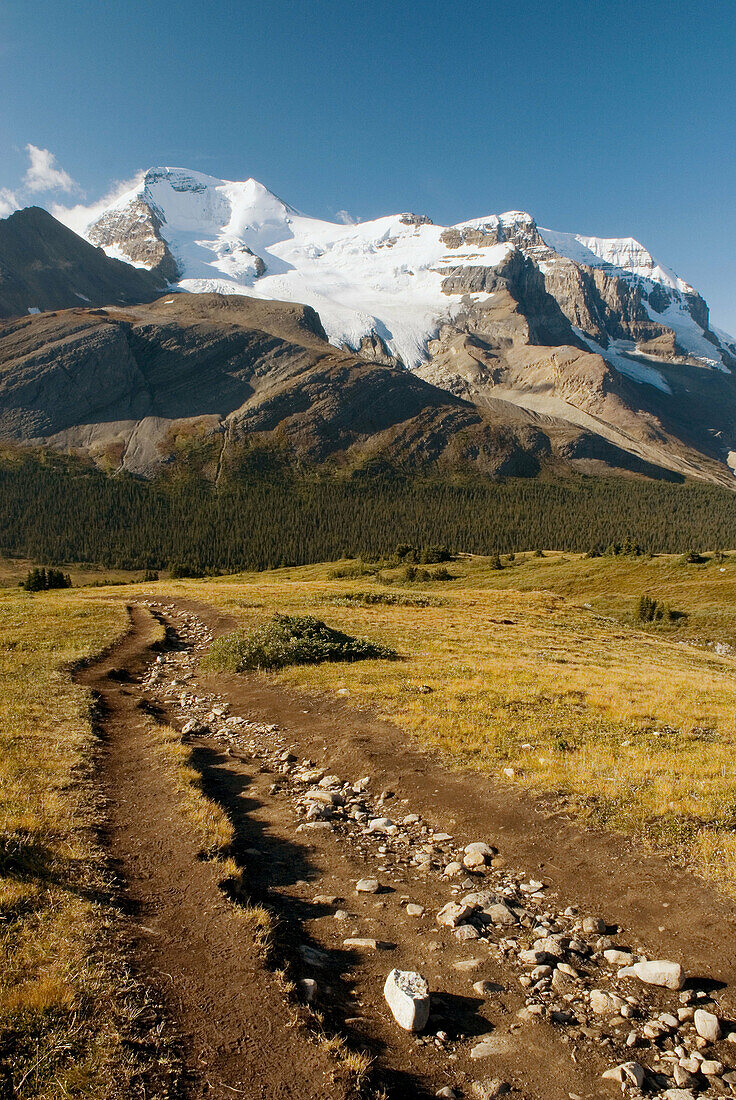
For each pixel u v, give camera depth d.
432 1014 6.12
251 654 27.03
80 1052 4.96
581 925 8.06
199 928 7.10
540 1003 6.40
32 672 23.80
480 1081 5.26
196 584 95.38
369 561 156.50
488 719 17.45
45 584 94.56
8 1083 4.60
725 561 100.56
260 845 10.32
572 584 106.31
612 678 24.94
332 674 23.97
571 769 13.26
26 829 9.23
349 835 11.02
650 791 11.95
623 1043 5.86
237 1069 5.00
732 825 10.38
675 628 71.88
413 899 8.71
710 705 19.95
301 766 15.07
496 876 9.53
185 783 12.35
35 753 13.55
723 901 8.30
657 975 6.80
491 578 119.44
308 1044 5.33
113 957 6.28
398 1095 4.98
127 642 34.19
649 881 9.01
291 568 167.50
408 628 40.94
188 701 21.84
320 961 6.95
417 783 13.41
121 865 8.65
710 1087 5.27
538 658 31.08
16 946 6.29
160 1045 5.16
